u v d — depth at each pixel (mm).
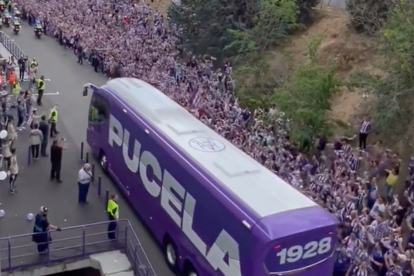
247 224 16141
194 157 19453
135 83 26875
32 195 24766
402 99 25109
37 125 28234
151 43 46688
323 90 30156
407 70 24375
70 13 55094
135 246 20375
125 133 24406
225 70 41812
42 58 47344
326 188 23391
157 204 21594
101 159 27781
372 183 23859
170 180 20391
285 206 16703
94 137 28234
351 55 38125
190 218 19125
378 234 19797
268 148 27578
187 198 19266
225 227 17188
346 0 41438
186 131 21516
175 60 44031
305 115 29453
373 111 27391
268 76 38156
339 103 34906
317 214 16438
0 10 58781
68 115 34906
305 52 41000
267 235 15508
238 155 19953
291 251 15844
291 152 28484
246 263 16125
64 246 20906
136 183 23547
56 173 26141
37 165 27641
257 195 17188
